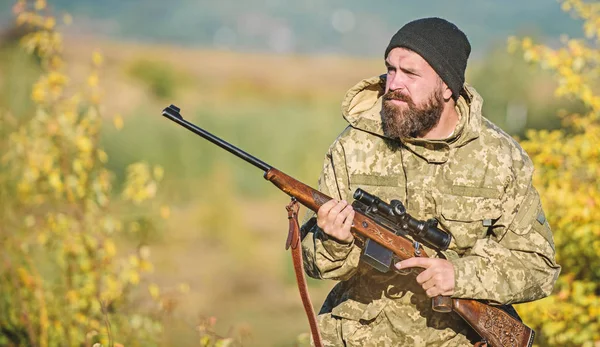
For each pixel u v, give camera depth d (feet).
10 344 28.27
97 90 31.60
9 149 32.68
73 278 29.63
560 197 26.86
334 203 16.69
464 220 17.11
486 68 73.77
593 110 29.58
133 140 93.40
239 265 61.77
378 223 16.96
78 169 30.37
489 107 67.46
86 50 279.49
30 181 30.71
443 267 16.52
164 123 103.96
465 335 17.60
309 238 17.88
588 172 27.78
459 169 17.21
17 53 39.34
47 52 32.14
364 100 18.43
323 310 18.62
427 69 16.88
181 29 591.37
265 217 83.30
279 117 118.83
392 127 17.07
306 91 256.93
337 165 18.02
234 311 50.62
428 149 17.30
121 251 34.50
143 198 31.96
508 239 17.21
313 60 353.31
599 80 29.99
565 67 28.53
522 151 17.74
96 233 30.14
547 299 26.53
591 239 26.76
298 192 17.35
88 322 27.66
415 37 16.84
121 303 29.45
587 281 27.50
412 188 17.30
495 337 16.96
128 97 136.05
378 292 17.56
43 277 31.19
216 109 134.82
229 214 70.18
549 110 49.49
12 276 27.45
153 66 192.44
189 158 93.30
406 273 16.85
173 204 76.38
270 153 98.73
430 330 17.42
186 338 27.76
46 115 30.55
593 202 26.37
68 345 28.25
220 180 77.36
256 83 277.23
